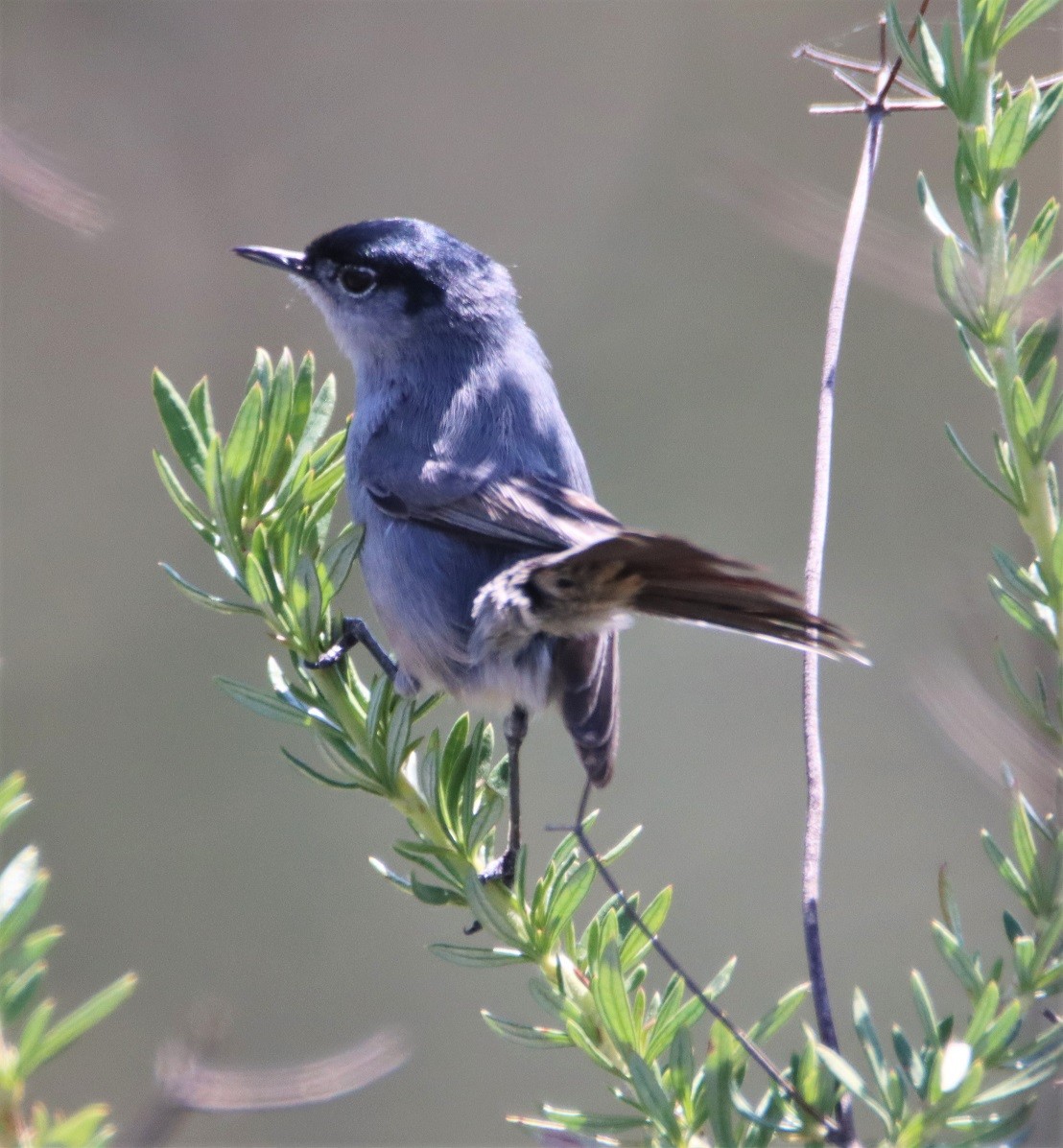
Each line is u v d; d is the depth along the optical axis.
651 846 13.12
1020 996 3.12
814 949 3.08
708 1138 3.27
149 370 14.77
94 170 14.63
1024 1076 2.90
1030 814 3.27
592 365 14.68
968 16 3.41
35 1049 2.74
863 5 14.82
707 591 4.21
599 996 3.26
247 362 14.89
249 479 4.18
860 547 14.00
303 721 4.14
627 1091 3.29
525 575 4.80
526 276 15.01
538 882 3.70
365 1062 5.12
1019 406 3.37
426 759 3.94
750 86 15.14
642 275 14.99
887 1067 3.02
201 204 15.07
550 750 13.31
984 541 13.50
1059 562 3.30
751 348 14.62
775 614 3.81
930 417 14.28
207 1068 4.79
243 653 13.85
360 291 7.26
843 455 14.30
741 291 14.78
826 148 14.28
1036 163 10.95
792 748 13.60
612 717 6.20
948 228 3.40
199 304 14.95
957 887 12.63
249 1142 11.04
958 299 3.41
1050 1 3.36
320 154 15.34
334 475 4.41
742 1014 12.05
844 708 13.52
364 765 4.08
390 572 6.70
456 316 7.19
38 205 7.00
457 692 6.56
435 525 6.61
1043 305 3.63
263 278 15.01
